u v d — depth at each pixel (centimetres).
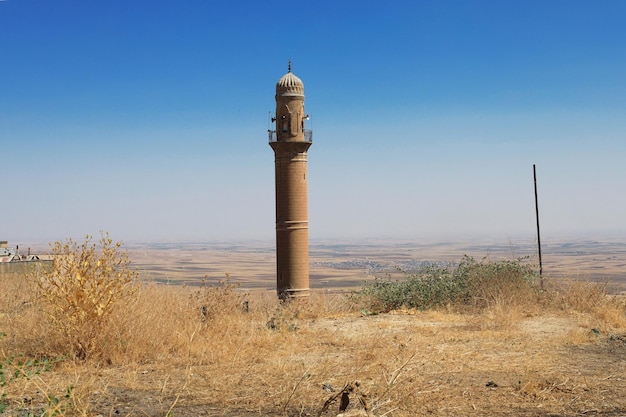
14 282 1938
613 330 1560
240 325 1472
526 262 2230
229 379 1012
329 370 1081
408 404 858
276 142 3111
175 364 1138
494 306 1888
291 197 3127
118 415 805
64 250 1206
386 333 1536
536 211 2202
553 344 1359
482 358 1202
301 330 1565
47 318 1227
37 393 898
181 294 1566
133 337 1191
